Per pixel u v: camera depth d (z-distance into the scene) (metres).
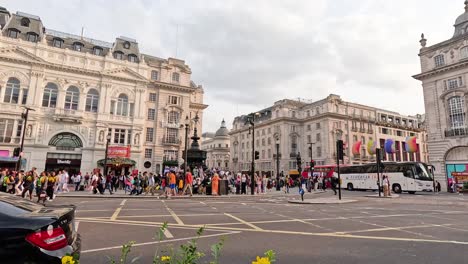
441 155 35.94
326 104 59.78
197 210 12.78
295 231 7.94
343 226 8.85
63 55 37.22
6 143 32.88
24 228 3.11
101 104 38.47
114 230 7.80
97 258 5.20
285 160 62.62
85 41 41.12
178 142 43.47
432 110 37.47
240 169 80.38
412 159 70.44
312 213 12.16
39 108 34.97
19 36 35.75
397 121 70.81
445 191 34.53
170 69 45.09
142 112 41.06
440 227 8.79
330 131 58.16
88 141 37.19
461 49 34.91
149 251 5.69
